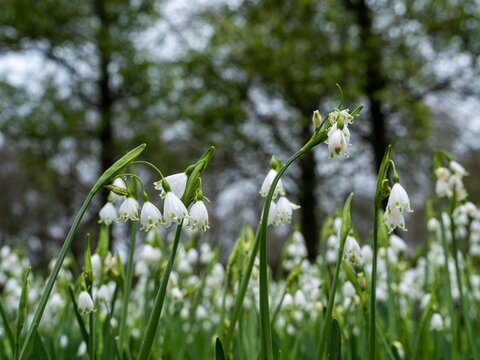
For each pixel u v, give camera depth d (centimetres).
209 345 394
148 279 306
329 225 314
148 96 1827
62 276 368
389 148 185
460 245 355
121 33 1862
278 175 181
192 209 178
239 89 1888
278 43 1802
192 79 1869
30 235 2588
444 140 1962
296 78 1673
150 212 180
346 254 218
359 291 238
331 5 1748
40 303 171
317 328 399
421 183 1814
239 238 266
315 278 445
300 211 1839
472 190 2130
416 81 1702
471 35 1711
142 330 293
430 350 314
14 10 1745
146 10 1862
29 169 1916
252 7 1872
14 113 1802
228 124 1842
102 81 1808
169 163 1803
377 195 192
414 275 570
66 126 1767
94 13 1847
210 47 1825
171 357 323
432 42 1752
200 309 412
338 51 1720
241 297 210
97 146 1880
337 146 169
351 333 282
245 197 1900
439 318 307
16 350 185
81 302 214
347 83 1705
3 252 462
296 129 1800
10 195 2639
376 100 1725
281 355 283
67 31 1788
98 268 263
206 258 449
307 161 1789
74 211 2141
